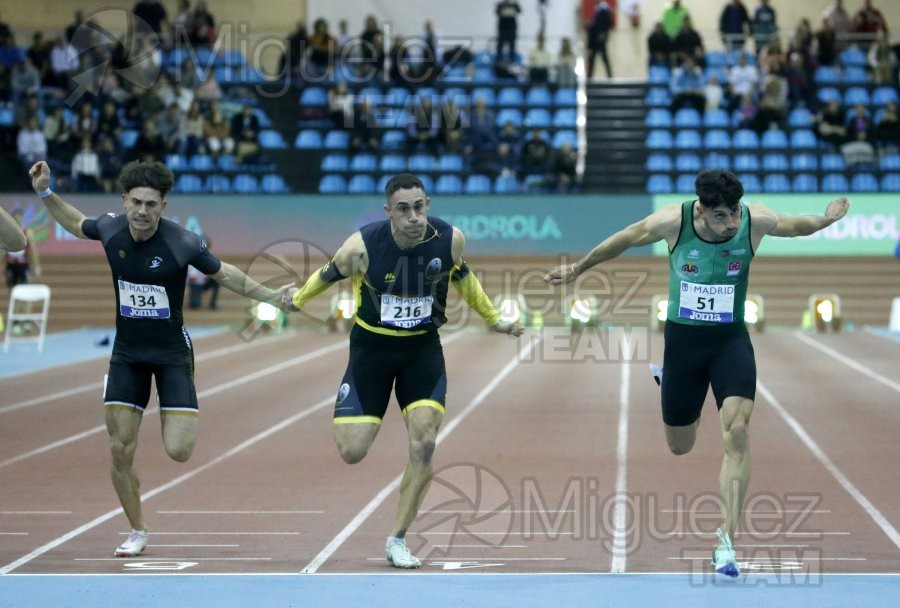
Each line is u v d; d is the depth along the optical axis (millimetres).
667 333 18391
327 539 19922
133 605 15203
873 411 37500
